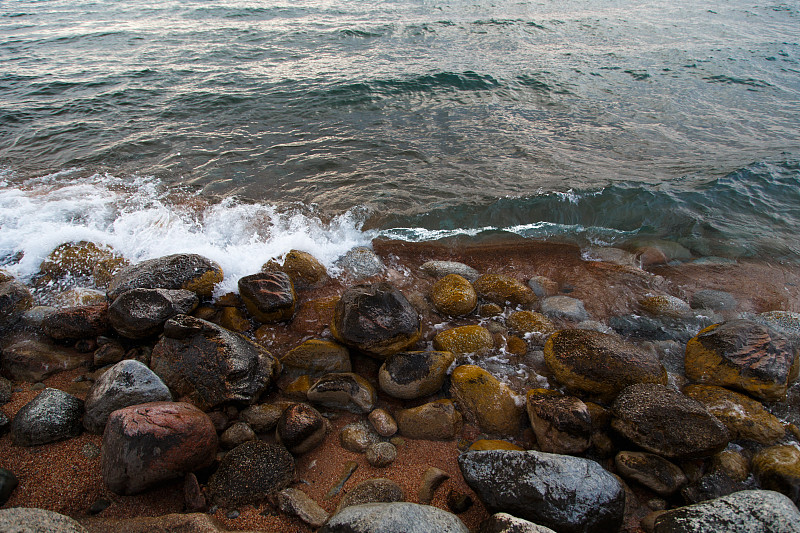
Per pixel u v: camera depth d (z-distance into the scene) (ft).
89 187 23.18
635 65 41.88
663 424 10.88
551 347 13.84
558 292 17.74
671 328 15.90
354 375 13.12
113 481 9.68
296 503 9.78
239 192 23.15
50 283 17.28
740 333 13.83
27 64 41.57
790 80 38.93
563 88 36.22
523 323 15.81
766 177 24.48
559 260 19.62
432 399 13.08
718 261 19.57
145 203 21.95
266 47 46.42
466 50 45.73
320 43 47.57
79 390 12.87
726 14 64.54
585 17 60.64
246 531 9.16
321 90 35.04
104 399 11.39
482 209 22.04
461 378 13.03
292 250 18.42
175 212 21.30
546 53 45.19
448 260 19.47
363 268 18.62
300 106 32.73
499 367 14.12
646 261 19.62
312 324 15.52
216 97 34.06
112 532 8.72
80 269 17.85
